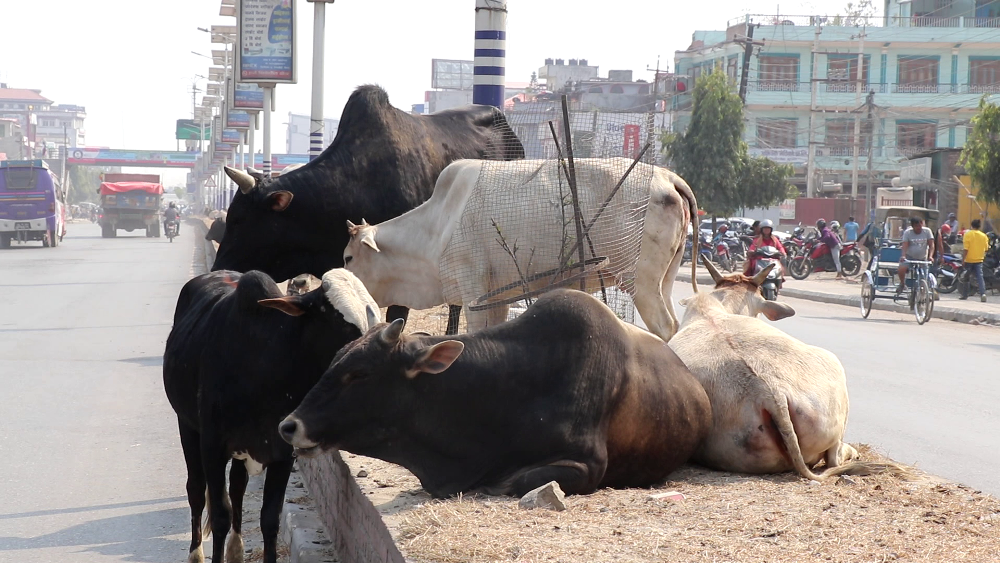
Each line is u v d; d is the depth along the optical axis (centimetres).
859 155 5169
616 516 431
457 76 7894
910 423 832
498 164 739
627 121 792
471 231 718
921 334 1542
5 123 11188
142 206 5075
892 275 2027
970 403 929
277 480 486
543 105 880
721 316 607
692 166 3812
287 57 1984
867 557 381
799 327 1603
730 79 4744
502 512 432
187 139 8375
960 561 379
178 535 598
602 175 717
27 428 856
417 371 445
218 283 561
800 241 2983
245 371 481
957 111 5144
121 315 1681
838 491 486
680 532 408
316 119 1764
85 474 723
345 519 522
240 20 1969
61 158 10588
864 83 4666
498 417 468
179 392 525
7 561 548
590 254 710
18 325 1544
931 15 5681
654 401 505
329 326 471
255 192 849
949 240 2498
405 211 888
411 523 417
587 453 477
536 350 480
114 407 944
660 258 736
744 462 536
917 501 468
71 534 596
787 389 530
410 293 778
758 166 3869
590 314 495
